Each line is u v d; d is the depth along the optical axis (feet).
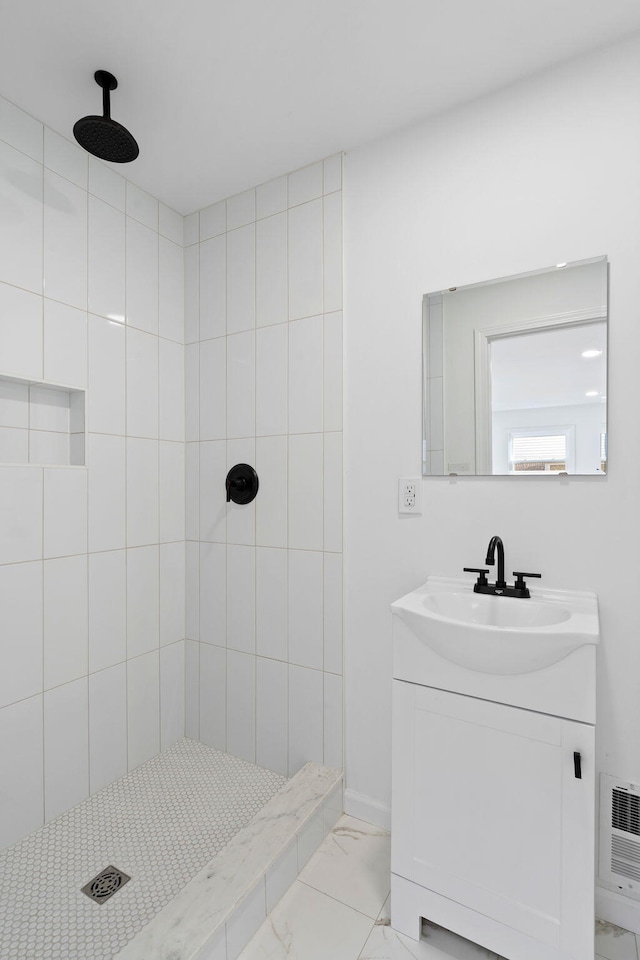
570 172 4.74
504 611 4.65
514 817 3.90
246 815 5.65
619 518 4.55
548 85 4.82
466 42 4.48
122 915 4.32
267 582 6.54
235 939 4.09
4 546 5.11
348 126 5.55
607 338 4.58
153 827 5.44
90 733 5.98
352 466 5.92
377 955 4.17
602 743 4.59
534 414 4.91
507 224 5.04
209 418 7.09
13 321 5.19
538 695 3.80
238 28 4.31
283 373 6.39
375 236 5.77
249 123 5.48
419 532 5.51
